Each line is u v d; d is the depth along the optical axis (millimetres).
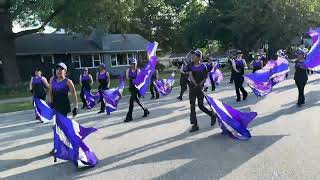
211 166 6969
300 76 12984
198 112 13148
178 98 17844
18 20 32375
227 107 9062
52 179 6895
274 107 13219
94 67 44688
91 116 14141
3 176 7281
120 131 10703
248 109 13117
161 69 50656
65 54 42750
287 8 42875
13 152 9211
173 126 10938
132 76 12297
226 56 53719
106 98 14234
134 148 8664
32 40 42375
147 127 11047
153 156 7891
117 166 7371
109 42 46594
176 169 6934
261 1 42719
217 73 20875
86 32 33969
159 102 17141
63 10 31500
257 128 9859
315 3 44656
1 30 32750
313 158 7086
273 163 6930
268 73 15617
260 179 6176
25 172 7453
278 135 8977
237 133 8891
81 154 7355
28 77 39844
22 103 21875
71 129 7375
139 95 12586
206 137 9234
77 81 38969
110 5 31547
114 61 46781
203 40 56500
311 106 12898
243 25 44156
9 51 33250
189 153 7926
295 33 44062
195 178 6395
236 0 44969
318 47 12312
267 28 43719
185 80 17391
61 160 8125
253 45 47844
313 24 45062
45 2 28062
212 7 54281
